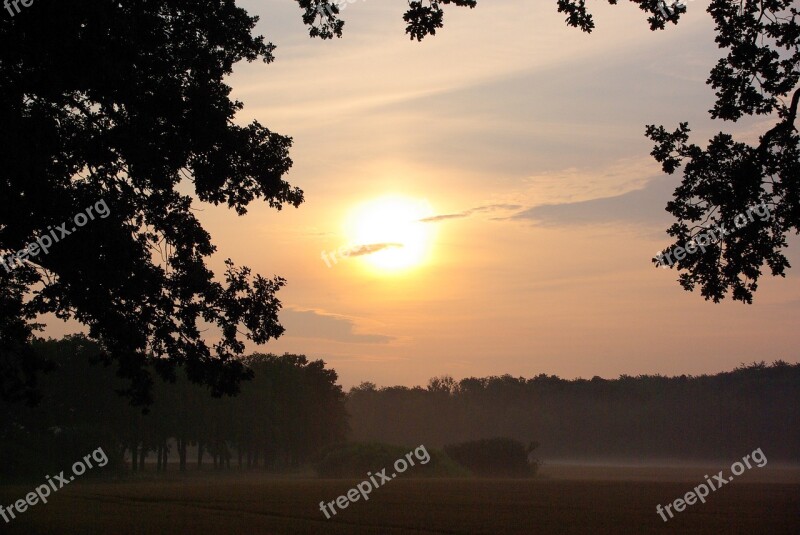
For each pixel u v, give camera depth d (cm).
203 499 5300
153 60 2027
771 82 1772
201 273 2197
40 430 9056
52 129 1894
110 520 3850
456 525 3647
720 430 19588
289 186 2259
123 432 10500
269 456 13412
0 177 1834
